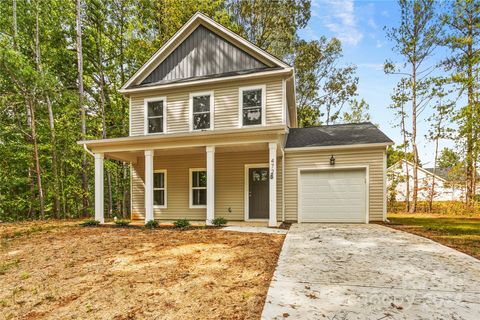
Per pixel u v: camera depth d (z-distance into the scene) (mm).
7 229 8805
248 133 8336
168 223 9609
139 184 11703
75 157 14055
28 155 13164
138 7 17031
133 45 16844
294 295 3369
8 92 12320
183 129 11164
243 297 3363
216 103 10891
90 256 5441
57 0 14172
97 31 16000
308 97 23922
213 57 11211
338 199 9844
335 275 4055
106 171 17844
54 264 5066
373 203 9562
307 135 11633
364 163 9641
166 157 11508
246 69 10812
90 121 17031
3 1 13258
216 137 8695
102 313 3180
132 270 4516
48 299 3650
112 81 17984
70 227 9008
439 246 5738
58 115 14430
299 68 22375
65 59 16375
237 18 20422
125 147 9469
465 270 4242
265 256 5043
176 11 16703
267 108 10383
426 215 13906
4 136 13008
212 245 5953
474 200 14445
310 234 7082
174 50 11703
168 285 3822
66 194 14164
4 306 3533
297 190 10172
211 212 8758
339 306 3080
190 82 10945
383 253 5219
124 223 9062
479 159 13734
